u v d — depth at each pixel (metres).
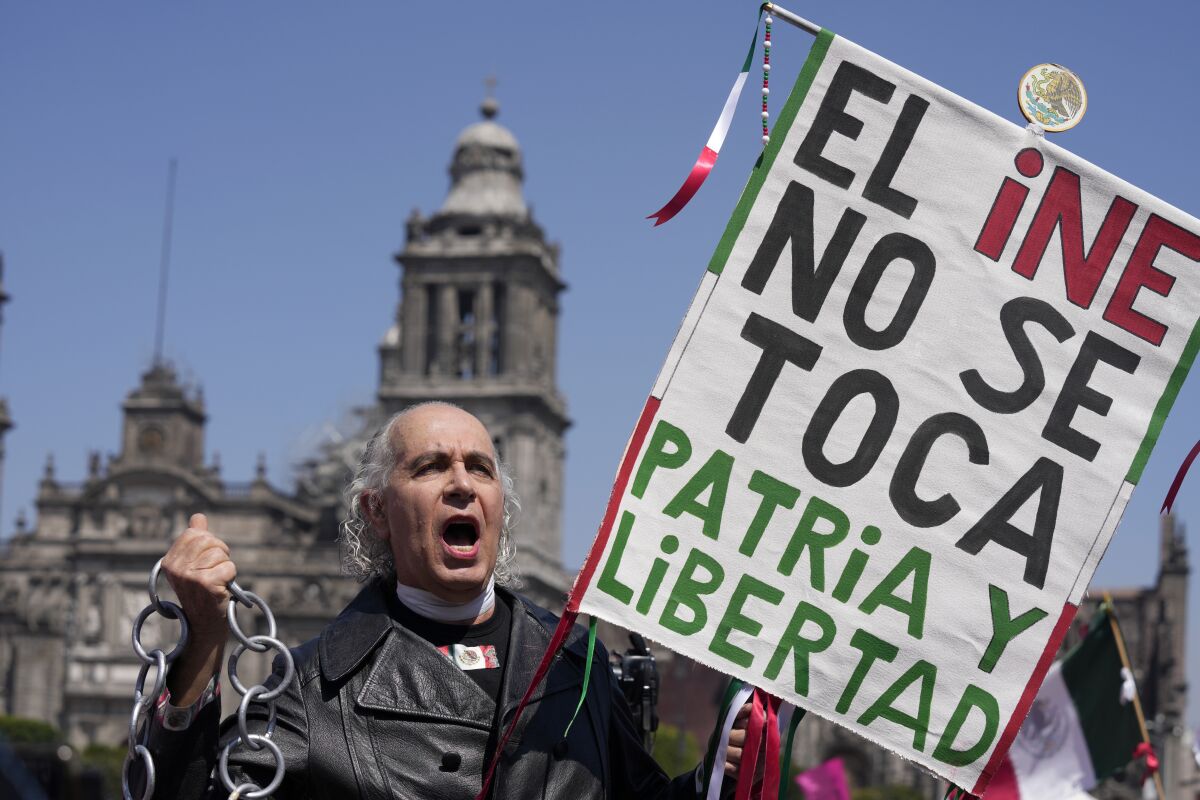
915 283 5.79
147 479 119.44
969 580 5.73
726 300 5.74
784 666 5.63
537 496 117.25
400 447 5.60
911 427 5.75
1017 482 5.77
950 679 5.70
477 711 5.36
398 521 5.54
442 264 119.50
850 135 5.81
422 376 119.19
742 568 5.65
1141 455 5.80
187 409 120.94
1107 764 16.73
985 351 5.79
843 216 5.79
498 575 5.92
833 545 5.69
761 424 5.71
